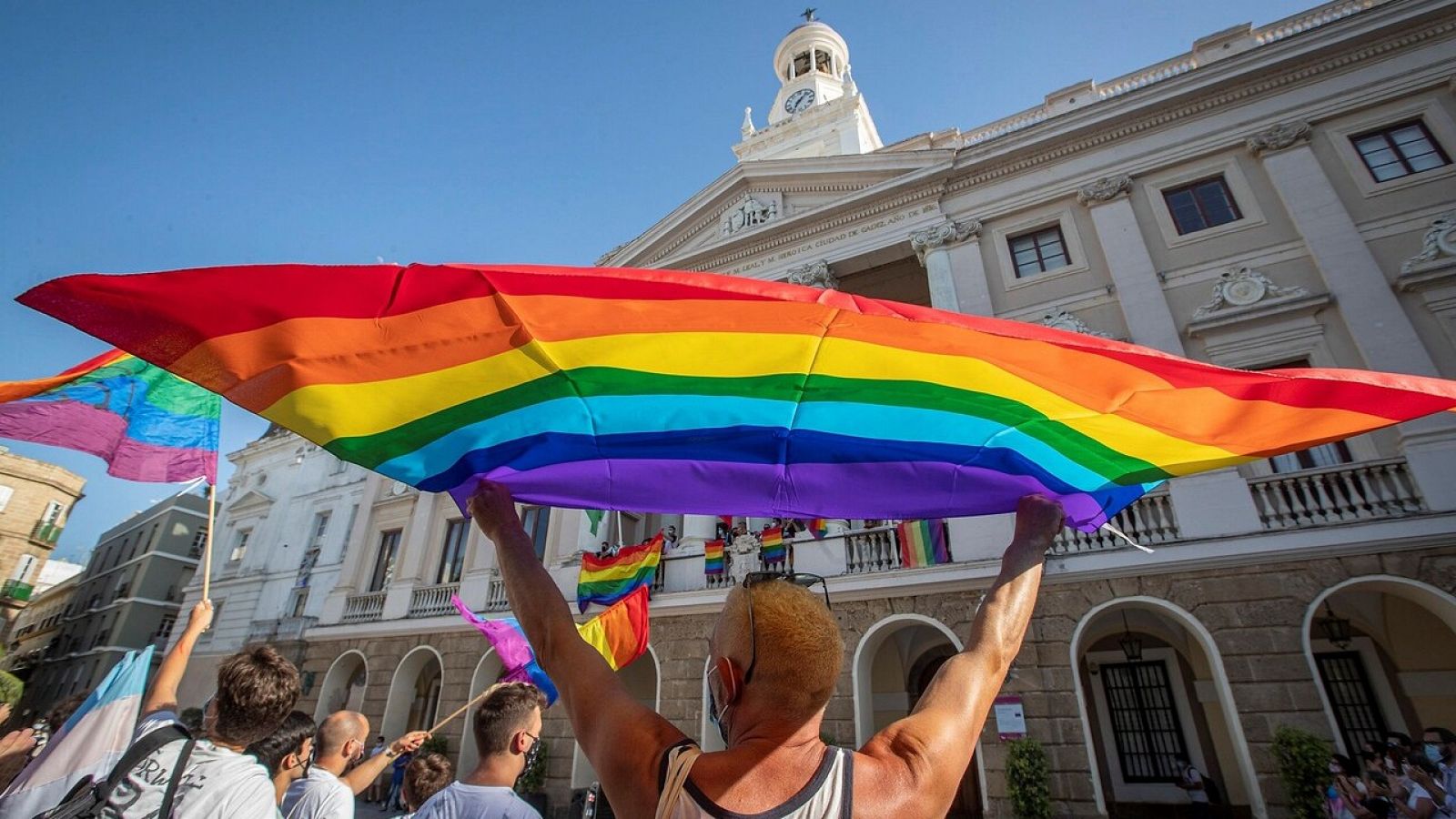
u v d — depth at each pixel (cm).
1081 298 1413
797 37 3291
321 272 153
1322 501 1014
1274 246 1275
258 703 253
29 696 3709
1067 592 1112
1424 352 1071
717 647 140
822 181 1881
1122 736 1314
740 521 1527
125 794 216
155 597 3350
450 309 173
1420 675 1092
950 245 1600
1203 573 1041
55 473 4262
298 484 2769
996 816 1016
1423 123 1255
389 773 1656
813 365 211
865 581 1259
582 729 133
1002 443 252
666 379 211
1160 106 1468
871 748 126
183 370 172
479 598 1714
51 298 153
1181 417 231
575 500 271
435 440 216
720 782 109
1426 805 686
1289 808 879
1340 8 1414
